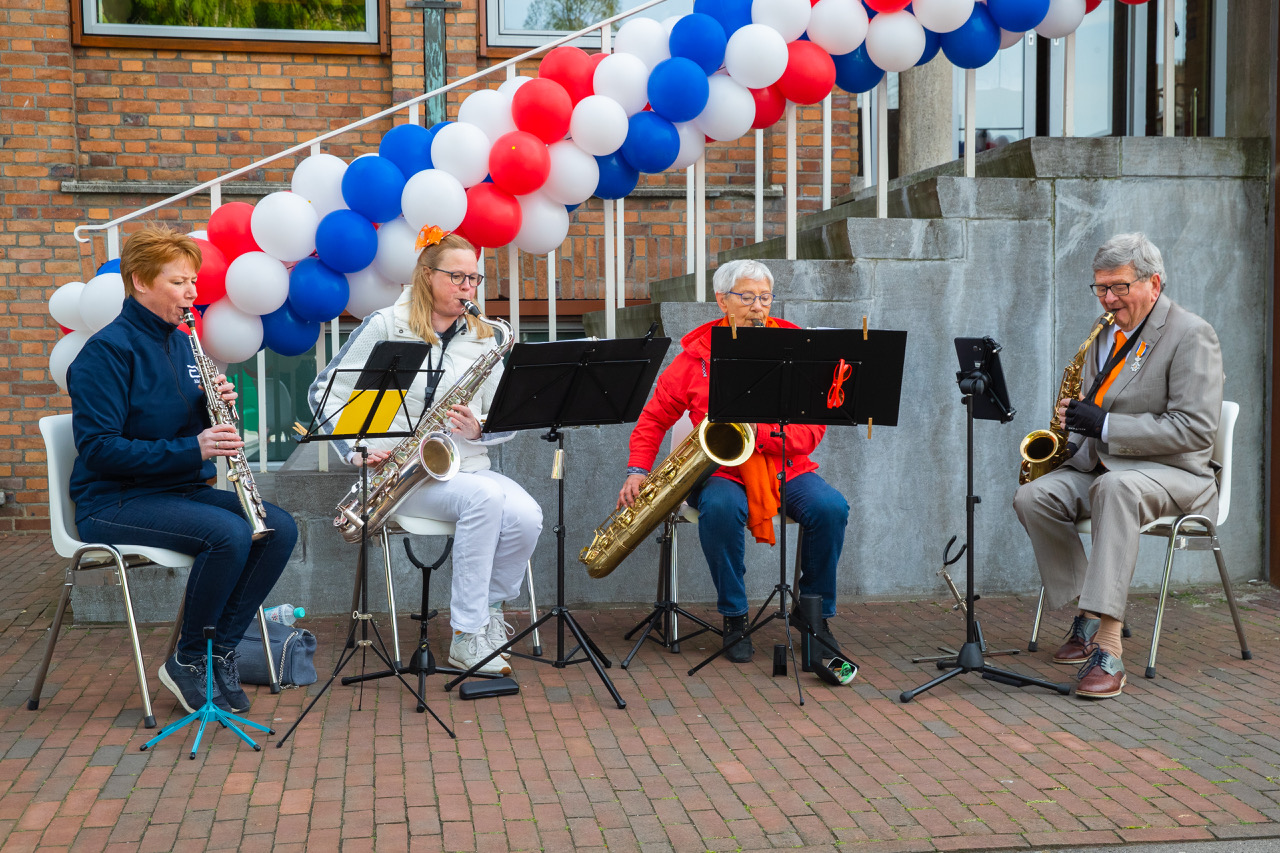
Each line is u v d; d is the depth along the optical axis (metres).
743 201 7.15
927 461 5.02
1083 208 5.02
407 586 4.85
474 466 4.20
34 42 6.47
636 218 7.06
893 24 4.70
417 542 4.83
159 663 4.17
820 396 3.67
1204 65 6.70
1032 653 4.28
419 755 3.27
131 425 3.57
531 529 4.05
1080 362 4.32
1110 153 5.02
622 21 7.11
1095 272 4.13
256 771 3.15
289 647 3.90
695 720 3.57
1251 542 5.28
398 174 4.30
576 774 3.13
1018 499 4.20
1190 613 4.82
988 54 4.88
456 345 4.15
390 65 6.96
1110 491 3.89
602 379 3.69
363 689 3.89
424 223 4.22
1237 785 3.03
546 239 4.58
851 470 4.97
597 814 2.88
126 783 3.06
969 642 3.90
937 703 3.73
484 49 6.91
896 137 7.60
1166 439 3.94
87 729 3.48
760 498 4.12
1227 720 3.54
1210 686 3.87
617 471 4.91
